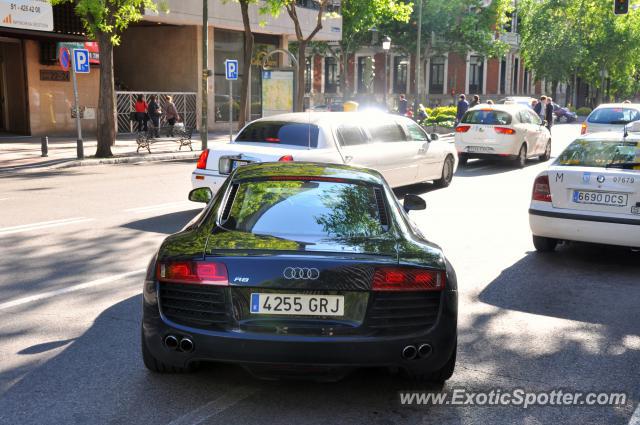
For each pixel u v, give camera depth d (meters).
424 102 60.81
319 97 58.03
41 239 8.82
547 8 62.19
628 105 20.16
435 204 12.66
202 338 3.95
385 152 12.24
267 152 10.18
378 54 59.66
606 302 6.77
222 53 33.94
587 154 8.54
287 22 35.34
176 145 24.28
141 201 12.21
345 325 3.95
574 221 8.18
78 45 26.34
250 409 4.11
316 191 4.79
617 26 62.72
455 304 4.23
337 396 4.34
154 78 33.44
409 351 4.03
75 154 20.28
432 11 51.56
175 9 29.12
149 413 4.01
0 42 26.02
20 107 26.19
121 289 6.63
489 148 19.11
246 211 4.54
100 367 4.70
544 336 5.68
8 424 3.84
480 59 63.81
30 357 4.86
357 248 4.13
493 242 9.50
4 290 6.54
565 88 79.25
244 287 3.94
